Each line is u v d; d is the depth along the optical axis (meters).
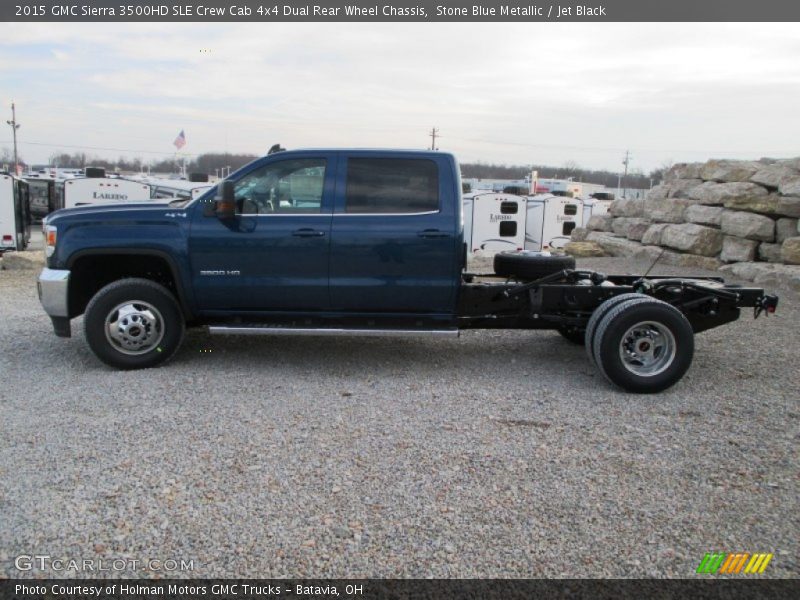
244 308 5.90
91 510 3.36
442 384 5.65
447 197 5.77
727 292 6.07
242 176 5.78
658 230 13.80
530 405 5.12
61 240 5.78
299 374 5.88
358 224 5.70
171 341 5.89
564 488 3.70
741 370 6.21
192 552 3.02
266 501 3.48
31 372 5.80
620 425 4.71
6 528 3.18
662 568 2.97
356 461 4.00
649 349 5.49
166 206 5.93
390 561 2.99
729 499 3.61
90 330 5.74
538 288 6.10
